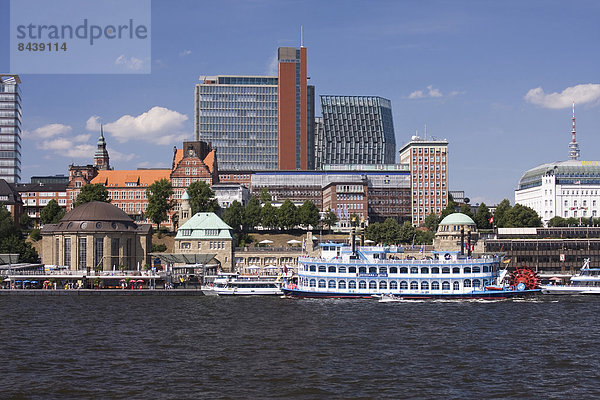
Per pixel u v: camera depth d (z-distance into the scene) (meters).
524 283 167.62
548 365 89.12
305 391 76.69
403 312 138.75
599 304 153.75
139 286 188.00
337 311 140.50
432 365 88.94
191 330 115.88
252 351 97.69
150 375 83.62
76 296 176.88
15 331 114.88
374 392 76.44
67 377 82.56
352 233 169.00
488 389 77.62
